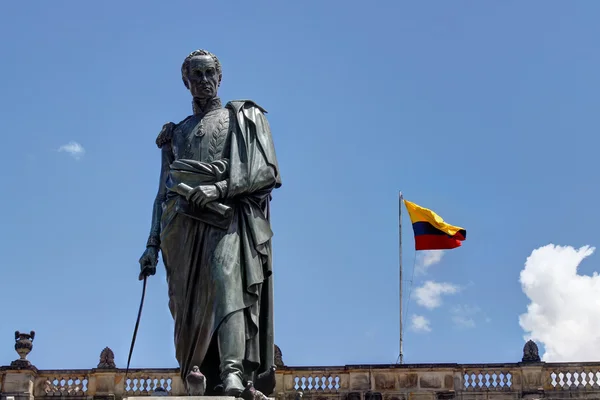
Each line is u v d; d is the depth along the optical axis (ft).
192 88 42.09
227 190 39.45
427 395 193.77
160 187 41.83
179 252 39.58
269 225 40.29
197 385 35.24
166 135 41.91
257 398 36.52
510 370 194.08
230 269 38.78
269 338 40.11
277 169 40.91
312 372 194.59
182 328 39.14
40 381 193.16
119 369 192.03
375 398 193.16
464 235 203.10
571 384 192.85
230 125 40.96
